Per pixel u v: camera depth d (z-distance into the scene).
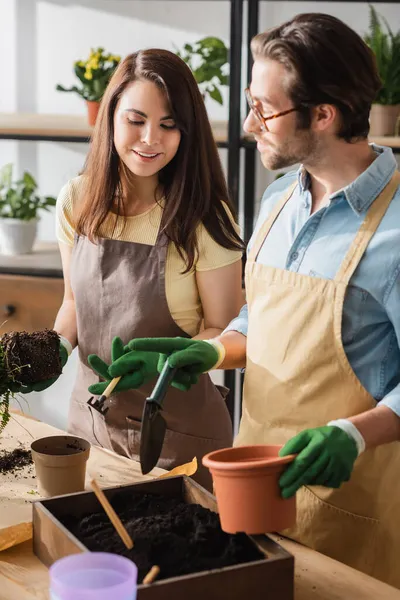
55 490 1.62
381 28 3.44
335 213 1.59
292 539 1.57
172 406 2.21
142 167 2.07
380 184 1.55
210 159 2.18
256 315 1.72
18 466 1.81
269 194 1.82
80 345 2.31
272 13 3.54
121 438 2.23
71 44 3.81
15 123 3.47
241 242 2.21
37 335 1.85
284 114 1.45
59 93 3.87
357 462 1.62
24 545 1.50
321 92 1.41
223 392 2.39
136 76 2.04
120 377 1.74
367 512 1.63
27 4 3.82
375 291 1.52
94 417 2.27
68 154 3.92
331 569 1.43
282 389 1.66
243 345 1.81
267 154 1.52
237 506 1.29
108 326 2.23
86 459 1.65
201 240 2.17
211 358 1.70
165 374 1.57
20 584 1.36
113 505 1.48
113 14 3.74
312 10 3.51
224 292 2.21
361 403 1.58
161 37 3.71
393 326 1.55
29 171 3.97
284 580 1.27
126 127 2.04
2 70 3.90
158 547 1.30
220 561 1.29
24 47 3.86
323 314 1.57
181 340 1.71
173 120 2.04
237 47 3.24
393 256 1.51
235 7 3.21
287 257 1.65
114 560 1.08
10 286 3.50
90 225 2.20
